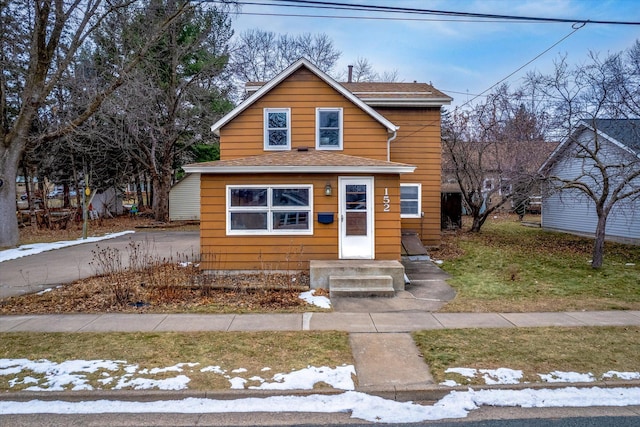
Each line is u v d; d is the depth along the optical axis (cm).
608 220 1600
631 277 979
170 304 747
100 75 1802
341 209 984
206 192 974
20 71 1507
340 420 391
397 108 1466
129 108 1811
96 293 811
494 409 411
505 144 1748
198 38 2231
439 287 893
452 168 2100
